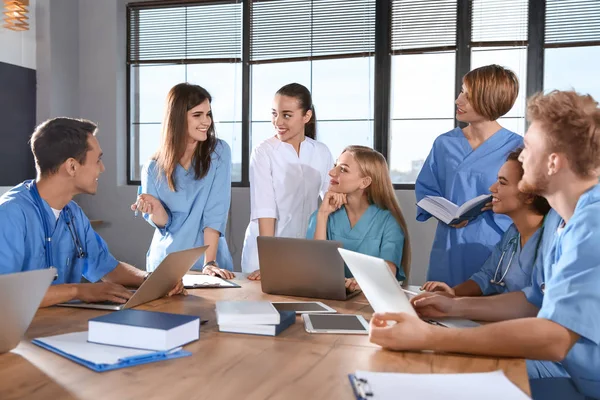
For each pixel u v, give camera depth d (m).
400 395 0.91
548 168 1.17
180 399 0.91
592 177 1.16
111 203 4.29
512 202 1.70
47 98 4.10
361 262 1.32
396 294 1.22
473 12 3.71
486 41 3.69
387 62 3.87
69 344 1.17
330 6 3.96
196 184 2.51
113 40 4.26
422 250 3.75
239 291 1.89
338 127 3.99
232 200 4.05
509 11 3.65
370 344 1.25
